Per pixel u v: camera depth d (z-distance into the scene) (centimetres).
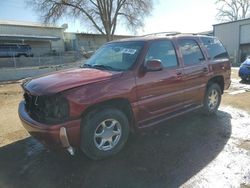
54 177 357
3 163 404
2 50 2670
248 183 325
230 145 436
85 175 358
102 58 480
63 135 337
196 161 385
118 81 388
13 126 586
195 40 544
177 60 484
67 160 401
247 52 2861
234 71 1742
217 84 596
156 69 415
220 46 619
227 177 340
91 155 380
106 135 389
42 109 360
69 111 342
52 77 404
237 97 795
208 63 553
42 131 343
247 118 577
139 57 423
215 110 601
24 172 373
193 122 555
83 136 362
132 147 438
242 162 377
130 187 327
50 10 3356
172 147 436
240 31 2925
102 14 3569
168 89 458
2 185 342
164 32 542
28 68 2050
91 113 370
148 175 352
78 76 390
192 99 519
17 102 897
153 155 408
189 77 500
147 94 424
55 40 3494
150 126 441
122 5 3619
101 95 364
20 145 472
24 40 3241
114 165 381
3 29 3228
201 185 325
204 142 452
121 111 401
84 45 3919
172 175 350
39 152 437
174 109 482
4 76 1903
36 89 369
